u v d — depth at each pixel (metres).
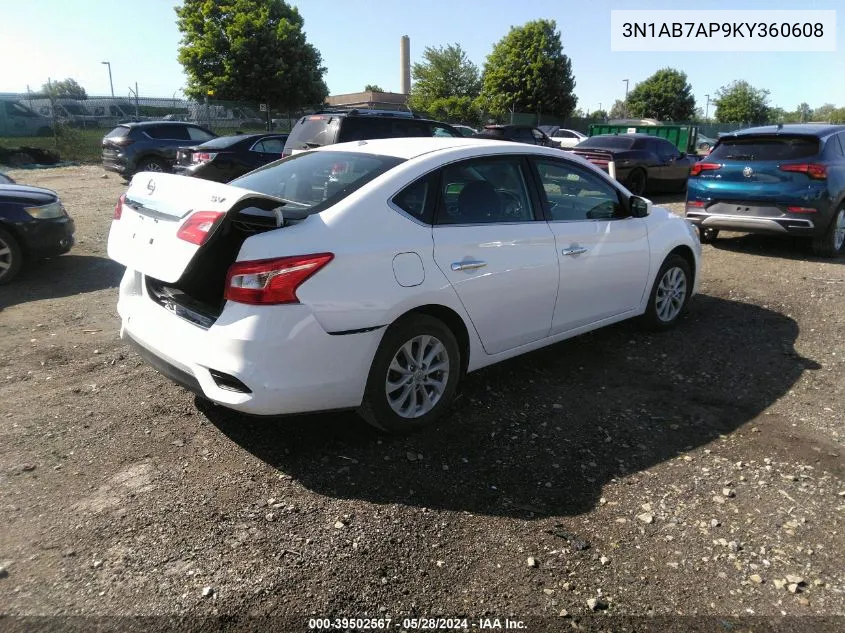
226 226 3.25
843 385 4.42
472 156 3.85
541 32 41.47
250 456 3.34
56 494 2.98
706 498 3.09
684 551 2.71
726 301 6.41
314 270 3.00
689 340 5.28
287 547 2.66
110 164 16.42
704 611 2.39
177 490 3.03
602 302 4.67
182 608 2.33
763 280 7.21
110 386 4.15
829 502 3.07
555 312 4.27
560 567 2.60
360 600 2.40
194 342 3.09
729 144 8.47
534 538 2.77
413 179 3.53
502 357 4.05
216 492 3.03
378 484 3.12
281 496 3.01
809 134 7.86
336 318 3.08
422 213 3.51
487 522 2.86
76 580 2.45
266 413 3.01
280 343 2.95
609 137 15.10
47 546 2.63
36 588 2.40
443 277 3.49
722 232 10.20
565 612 2.37
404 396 3.51
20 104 24.14
